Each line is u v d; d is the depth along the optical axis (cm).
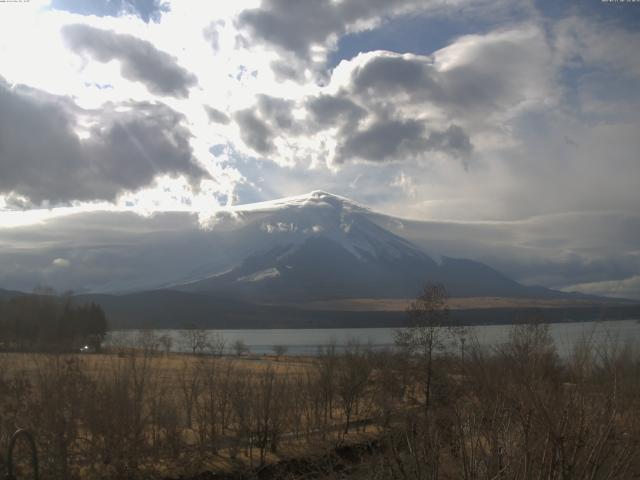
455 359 3084
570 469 919
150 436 3409
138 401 3061
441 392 2203
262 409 3628
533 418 999
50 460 2633
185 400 3750
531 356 1295
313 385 4428
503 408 1083
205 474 3173
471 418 1140
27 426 2553
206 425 3697
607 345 1050
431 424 1197
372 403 4041
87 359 3347
